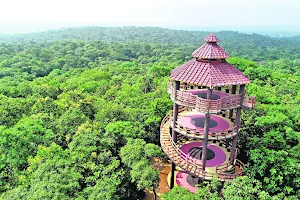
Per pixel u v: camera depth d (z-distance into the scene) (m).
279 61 162.38
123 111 41.78
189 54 192.88
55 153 30.09
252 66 77.50
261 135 35.62
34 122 35.53
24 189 26.61
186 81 26.91
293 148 30.86
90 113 44.56
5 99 43.94
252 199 24.06
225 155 32.69
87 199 25.95
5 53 140.38
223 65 27.94
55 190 24.91
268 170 28.67
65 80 80.44
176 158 29.56
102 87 61.75
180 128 30.00
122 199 30.78
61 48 174.88
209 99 26.45
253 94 45.44
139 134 35.78
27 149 32.34
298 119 36.84
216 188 25.80
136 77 80.19
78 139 32.94
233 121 33.12
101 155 31.16
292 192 27.44
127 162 29.78
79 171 29.02
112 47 196.75
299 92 53.78
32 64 114.69
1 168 30.88
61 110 42.81
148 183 26.69
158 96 51.00
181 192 24.55
